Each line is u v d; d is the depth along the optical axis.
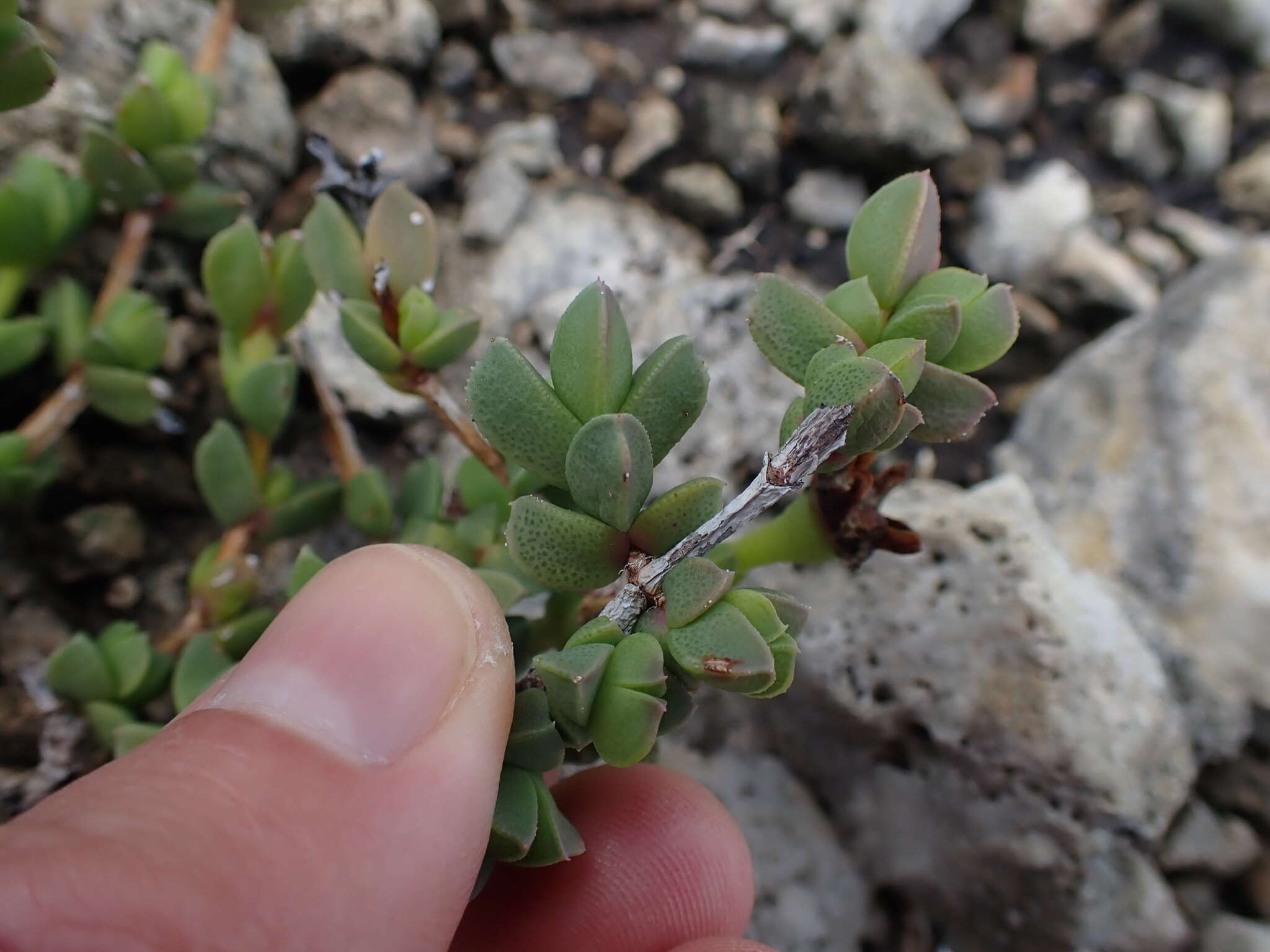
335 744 0.07
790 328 0.07
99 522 0.12
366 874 0.06
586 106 0.16
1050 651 0.11
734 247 0.16
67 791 0.06
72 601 0.12
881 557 0.12
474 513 0.09
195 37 0.13
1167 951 0.11
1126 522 0.14
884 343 0.06
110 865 0.06
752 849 0.12
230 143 0.13
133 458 0.12
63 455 0.12
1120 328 0.15
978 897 0.12
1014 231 0.17
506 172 0.15
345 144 0.14
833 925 0.12
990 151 0.17
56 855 0.06
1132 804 0.11
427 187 0.15
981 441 0.16
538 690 0.07
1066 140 0.18
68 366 0.11
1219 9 0.18
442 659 0.07
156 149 0.11
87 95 0.12
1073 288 0.16
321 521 0.11
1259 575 0.13
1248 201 0.18
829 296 0.07
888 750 0.12
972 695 0.11
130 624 0.10
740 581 0.08
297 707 0.07
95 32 0.12
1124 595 0.13
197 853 0.06
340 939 0.06
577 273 0.15
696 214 0.16
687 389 0.07
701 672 0.06
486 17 0.16
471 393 0.07
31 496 0.11
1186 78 0.18
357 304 0.09
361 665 0.07
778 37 0.17
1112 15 0.18
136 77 0.11
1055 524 0.14
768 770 0.13
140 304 0.11
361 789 0.07
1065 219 0.17
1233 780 0.13
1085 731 0.11
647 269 0.15
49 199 0.10
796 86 0.17
